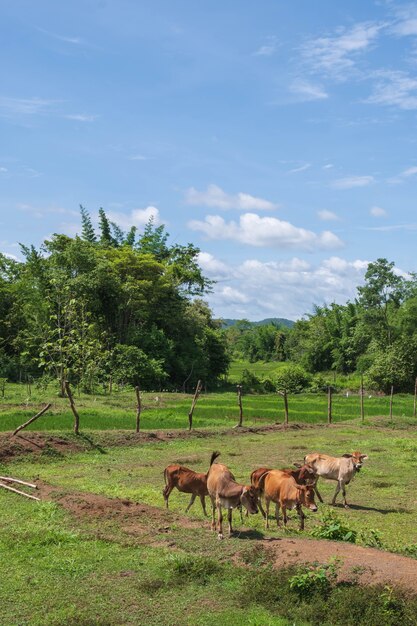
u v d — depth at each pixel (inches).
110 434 965.2
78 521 498.3
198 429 1102.4
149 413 1341.0
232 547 422.6
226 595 366.9
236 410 1492.4
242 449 945.5
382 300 2842.0
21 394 1551.4
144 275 2466.8
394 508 597.3
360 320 3157.0
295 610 343.6
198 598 364.5
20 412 1176.8
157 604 358.0
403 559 385.4
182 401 1731.1
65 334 1911.9
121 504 534.6
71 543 446.9
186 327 2556.6
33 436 869.2
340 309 3631.9
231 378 3127.5
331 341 3447.3
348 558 381.1
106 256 2459.4
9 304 2252.7
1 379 1519.4
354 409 1664.6
